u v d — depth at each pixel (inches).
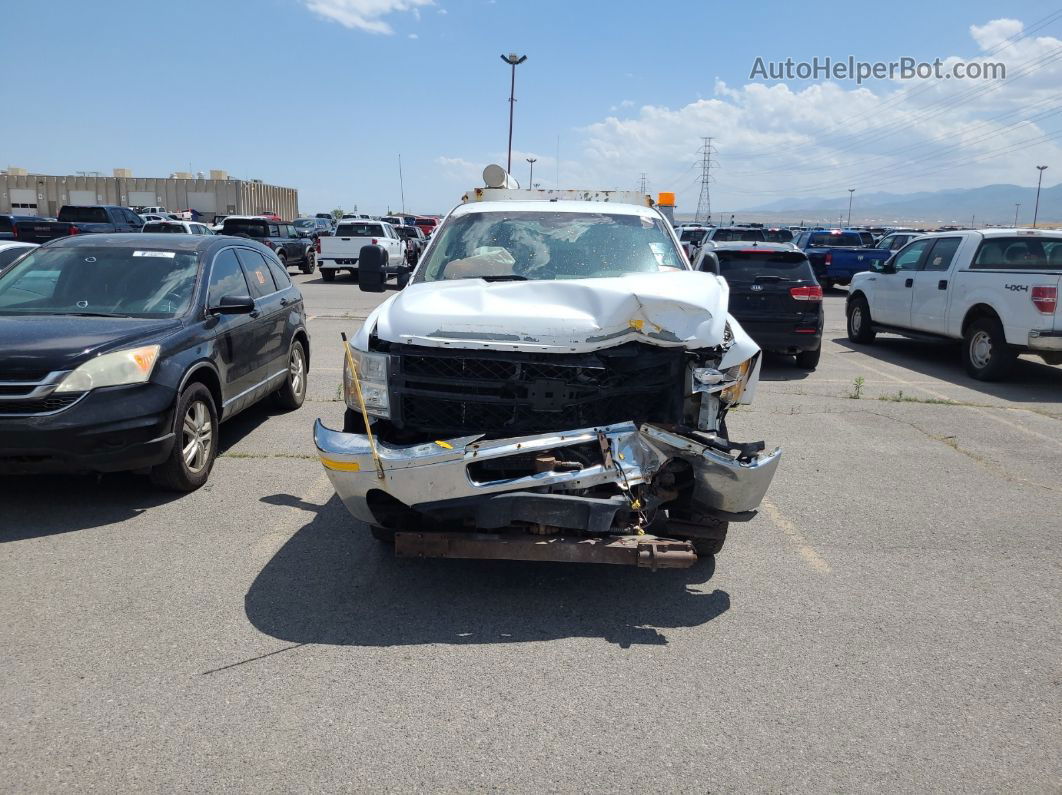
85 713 129.0
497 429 162.7
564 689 138.8
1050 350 402.6
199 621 159.8
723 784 115.0
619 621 163.9
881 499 242.5
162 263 261.1
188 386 231.6
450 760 119.2
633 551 157.2
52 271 256.5
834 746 124.2
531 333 158.1
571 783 114.7
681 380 165.8
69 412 201.3
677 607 170.7
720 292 179.8
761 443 168.9
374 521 168.6
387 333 164.7
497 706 133.3
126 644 150.6
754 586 181.8
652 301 157.9
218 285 265.7
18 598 167.9
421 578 181.6
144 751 119.9
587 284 166.7
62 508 220.1
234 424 311.7
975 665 149.2
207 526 208.8
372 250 228.8
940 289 466.3
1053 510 235.0
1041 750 124.3
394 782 114.3
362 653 149.3
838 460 281.7
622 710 132.8
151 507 221.6
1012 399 388.8
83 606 165.0
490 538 159.8
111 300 246.7
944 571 191.8
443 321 160.6
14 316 235.6
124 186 2458.2
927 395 394.9
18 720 126.9
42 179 2418.8
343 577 181.2
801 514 228.5
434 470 153.9
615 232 219.3
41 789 111.5
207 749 120.6
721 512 169.3
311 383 390.3
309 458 268.5
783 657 150.9
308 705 132.3
